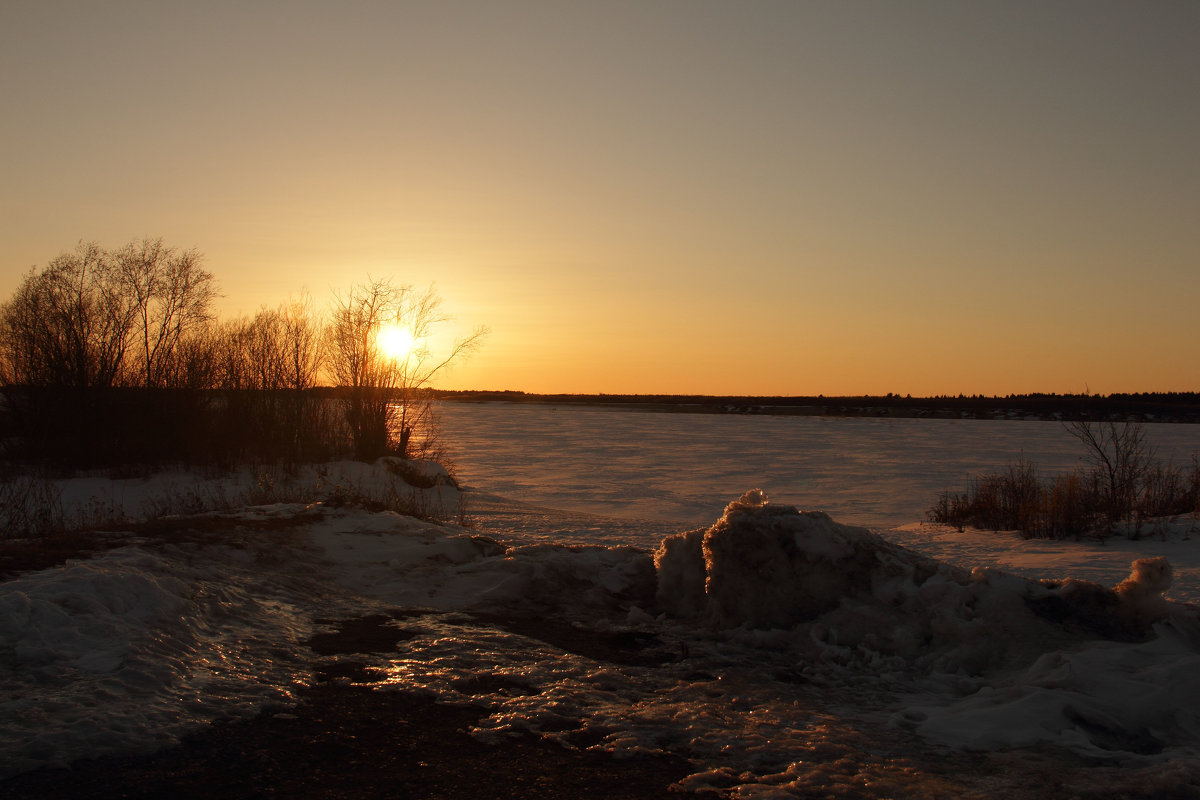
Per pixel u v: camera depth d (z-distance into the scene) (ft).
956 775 14.14
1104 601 21.49
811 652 21.86
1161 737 15.96
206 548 26.32
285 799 12.21
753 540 24.59
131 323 91.86
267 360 92.63
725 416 392.88
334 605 23.65
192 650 17.37
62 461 82.28
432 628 22.09
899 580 23.41
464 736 14.93
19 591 17.53
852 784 13.51
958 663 20.44
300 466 83.61
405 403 96.68
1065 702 16.74
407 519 34.37
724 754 14.69
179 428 86.33
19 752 12.37
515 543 37.27
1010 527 60.64
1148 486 64.59
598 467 127.75
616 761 14.19
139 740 13.29
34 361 88.38
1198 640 20.33
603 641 22.57
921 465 134.10
